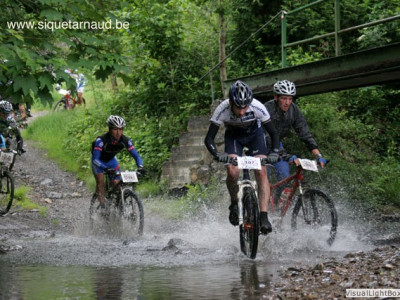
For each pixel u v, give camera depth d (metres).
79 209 11.37
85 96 24.16
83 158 15.29
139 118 15.75
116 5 6.64
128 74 6.23
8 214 10.09
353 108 13.50
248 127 5.80
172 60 15.25
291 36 14.78
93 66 6.02
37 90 5.58
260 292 3.82
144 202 11.44
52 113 20.50
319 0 9.52
